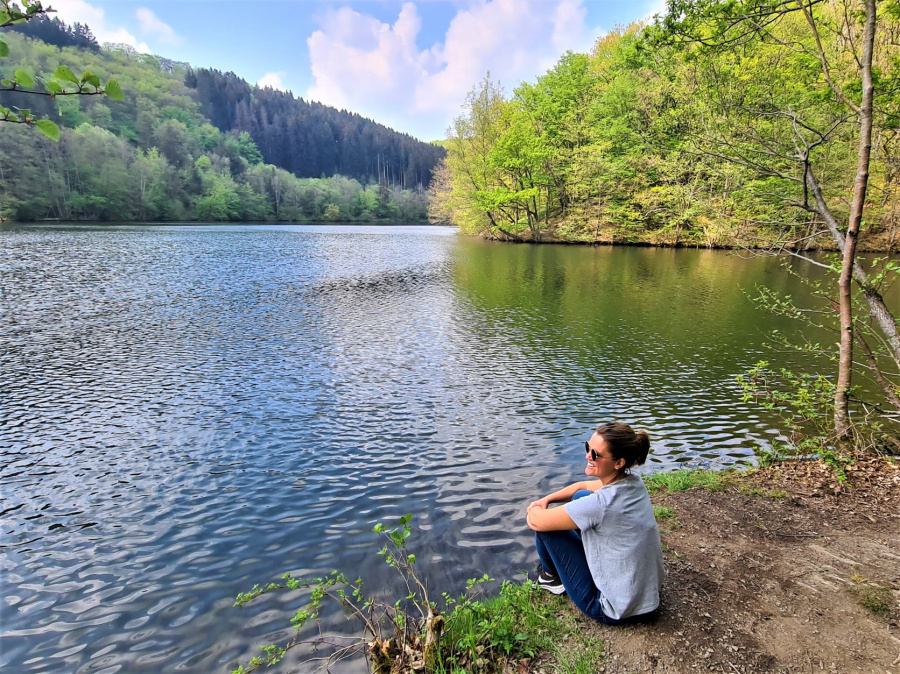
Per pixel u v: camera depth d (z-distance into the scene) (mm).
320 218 106688
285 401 8734
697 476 5387
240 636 3682
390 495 5719
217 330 13609
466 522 5113
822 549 3807
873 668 2631
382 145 171625
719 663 2672
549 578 3398
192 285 20312
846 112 6461
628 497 2775
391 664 2809
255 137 144000
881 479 5004
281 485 5988
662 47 6828
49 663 3521
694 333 13688
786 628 2941
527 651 2807
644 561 2787
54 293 17828
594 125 40219
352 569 4406
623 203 40156
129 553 4750
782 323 14797
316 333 13523
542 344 12664
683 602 3176
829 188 9109
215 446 7043
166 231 52406
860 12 5371
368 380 9883
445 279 23391
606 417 8062
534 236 45906
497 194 43156
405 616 3154
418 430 7582
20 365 10453
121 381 9633
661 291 20266
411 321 15070
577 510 2816
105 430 7520
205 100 145375
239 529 5102
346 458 6672
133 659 3529
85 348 11711
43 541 4945
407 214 117688
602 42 48750
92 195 65938
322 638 3568
